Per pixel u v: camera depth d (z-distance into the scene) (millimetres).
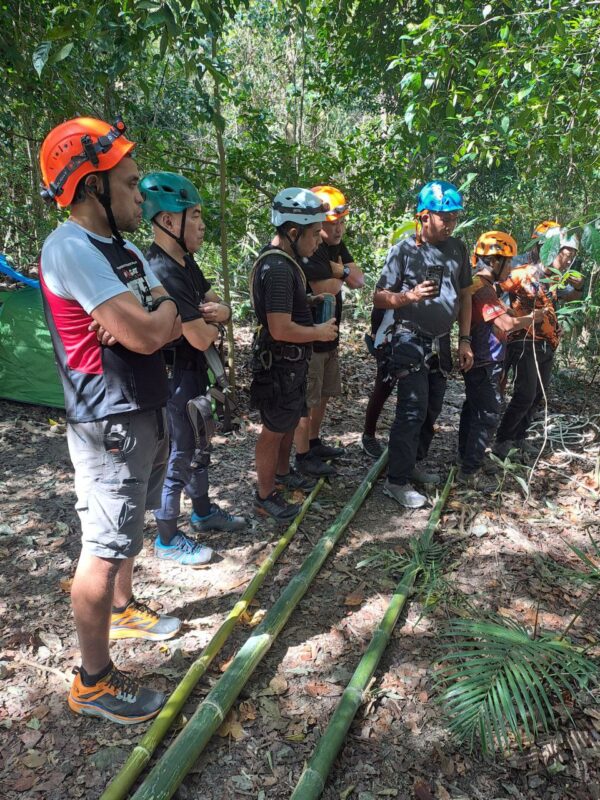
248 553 3256
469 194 9164
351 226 7812
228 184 5895
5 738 2113
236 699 2312
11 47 4754
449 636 2674
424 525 3623
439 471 4359
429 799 1966
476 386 4012
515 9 5051
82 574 2031
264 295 3123
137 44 4105
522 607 2906
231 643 2582
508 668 2104
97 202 1913
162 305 2020
